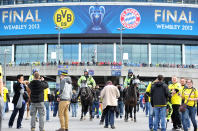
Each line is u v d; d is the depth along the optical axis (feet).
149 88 40.16
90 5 205.16
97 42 207.72
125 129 42.83
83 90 56.75
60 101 37.76
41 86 37.04
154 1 214.69
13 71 186.80
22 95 42.47
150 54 209.97
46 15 206.69
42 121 37.09
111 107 44.16
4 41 215.31
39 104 36.94
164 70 185.98
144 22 204.85
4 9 210.79
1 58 214.90
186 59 214.48
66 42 208.23
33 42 211.00
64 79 38.22
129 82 56.49
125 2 204.85
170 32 206.69
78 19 204.54
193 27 209.36
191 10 209.87
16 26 208.74
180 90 42.39
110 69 179.93
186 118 37.04
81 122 54.39
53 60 209.87
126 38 208.03
